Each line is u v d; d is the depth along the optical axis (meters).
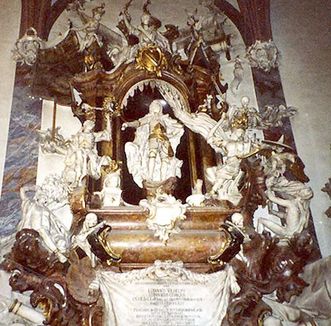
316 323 8.25
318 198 9.93
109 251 7.62
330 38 11.67
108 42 10.88
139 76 9.88
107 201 8.02
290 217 8.88
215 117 9.74
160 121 9.36
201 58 10.39
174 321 7.60
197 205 7.99
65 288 7.75
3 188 9.27
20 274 7.80
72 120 10.36
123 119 9.55
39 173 9.57
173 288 7.75
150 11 12.39
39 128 10.02
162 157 8.85
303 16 12.16
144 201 7.82
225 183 8.56
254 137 9.77
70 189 8.33
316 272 8.64
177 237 7.77
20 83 10.42
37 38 10.70
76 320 7.71
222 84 10.98
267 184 9.16
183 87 9.95
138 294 7.68
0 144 9.80
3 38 11.01
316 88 11.22
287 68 11.52
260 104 10.93
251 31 11.71
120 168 8.74
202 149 9.31
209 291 7.77
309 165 10.30
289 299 8.35
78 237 7.72
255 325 7.89
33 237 7.80
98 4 12.16
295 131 10.71
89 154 8.64
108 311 7.59
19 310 7.79
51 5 11.45
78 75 9.80
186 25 12.16
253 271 8.14
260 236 8.29
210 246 7.76
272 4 12.34
